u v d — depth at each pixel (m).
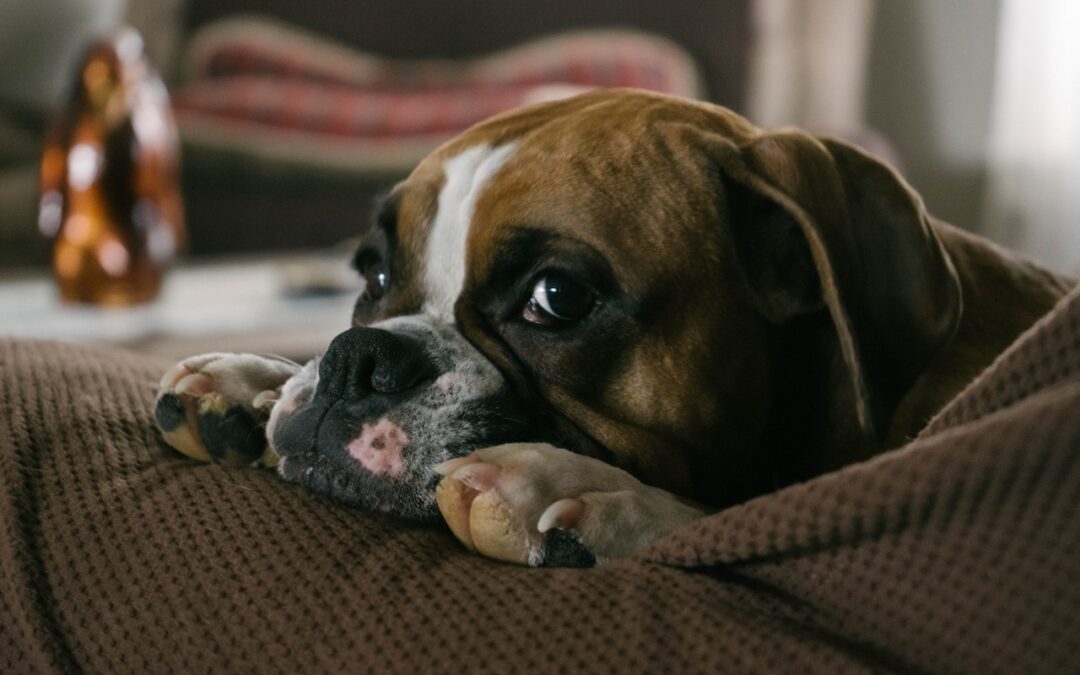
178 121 5.38
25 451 1.19
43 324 3.09
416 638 0.90
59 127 3.34
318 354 1.48
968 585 0.79
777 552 0.89
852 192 1.44
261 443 1.34
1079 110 6.01
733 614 0.86
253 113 5.89
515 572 0.97
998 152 6.37
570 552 1.07
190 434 1.30
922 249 1.40
